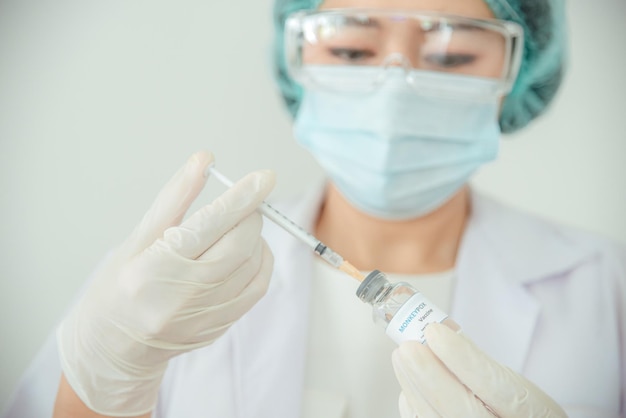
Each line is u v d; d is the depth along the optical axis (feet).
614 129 5.68
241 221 3.35
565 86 5.69
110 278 3.42
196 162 3.51
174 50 5.47
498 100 4.62
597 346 4.38
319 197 4.90
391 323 3.18
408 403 3.39
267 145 5.53
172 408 4.14
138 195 5.48
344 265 3.30
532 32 4.45
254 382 4.12
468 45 4.24
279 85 5.07
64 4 5.40
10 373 5.37
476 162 4.47
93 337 3.40
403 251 4.69
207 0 5.45
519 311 4.37
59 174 5.43
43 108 5.41
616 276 4.66
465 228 4.81
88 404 3.51
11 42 5.36
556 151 5.74
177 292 3.23
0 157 5.38
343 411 4.24
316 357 4.40
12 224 5.41
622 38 5.63
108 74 5.44
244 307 3.49
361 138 4.40
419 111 4.27
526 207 5.79
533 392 3.17
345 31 4.26
